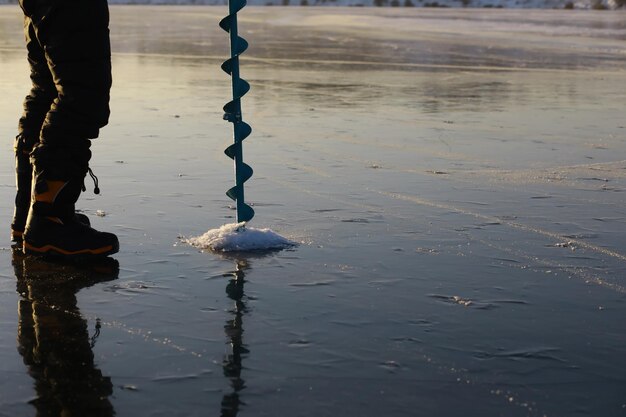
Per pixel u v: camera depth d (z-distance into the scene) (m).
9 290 3.13
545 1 51.75
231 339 2.67
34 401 2.23
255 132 6.84
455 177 5.23
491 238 3.88
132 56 13.98
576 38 19.11
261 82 10.51
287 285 3.20
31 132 3.72
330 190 4.82
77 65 3.51
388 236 3.90
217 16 32.09
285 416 2.17
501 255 3.62
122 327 2.76
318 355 2.55
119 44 16.58
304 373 2.42
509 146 6.34
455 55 14.72
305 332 2.73
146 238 3.83
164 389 2.31
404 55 14.71
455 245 3.76
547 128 7.21
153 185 4.88
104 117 3.61
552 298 3.10
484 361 2.53
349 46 16.78
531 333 2.76
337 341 2.66
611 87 10.24
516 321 2.86
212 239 3.71
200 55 14.34
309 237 3.87
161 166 5.42
